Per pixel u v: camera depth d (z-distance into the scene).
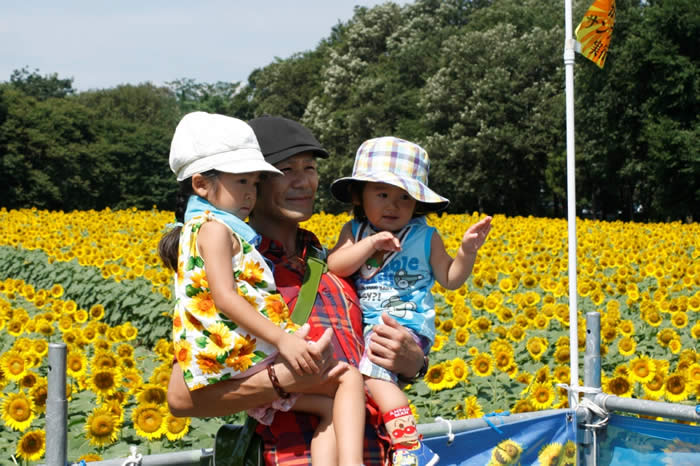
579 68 48.06
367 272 3.14
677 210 42.84
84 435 4.86
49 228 18.92
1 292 10.10
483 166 53.78
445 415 5.87
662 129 41.50
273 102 79.62
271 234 3.04
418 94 60.38
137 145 79.94
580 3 42.06
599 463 3.64
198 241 2.54
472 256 3.06
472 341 7.96
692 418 3.32
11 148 62.91
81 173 70.38
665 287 10.43
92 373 5.11
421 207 3.30
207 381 2.46
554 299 9.16
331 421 2.54
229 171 2.62
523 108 52.91
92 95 108.00
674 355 7.38
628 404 3.52
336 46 76.50
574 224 3.91
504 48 53.81
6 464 4.53
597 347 3.68
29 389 5.05
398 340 2.83
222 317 2.49
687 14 41.22
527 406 4.89
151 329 10.36
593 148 47.66
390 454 2.73
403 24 69.56
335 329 2.84
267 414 2.57
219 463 2.71
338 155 60.62
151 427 4.13
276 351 2.52
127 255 13.80
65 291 12.72
